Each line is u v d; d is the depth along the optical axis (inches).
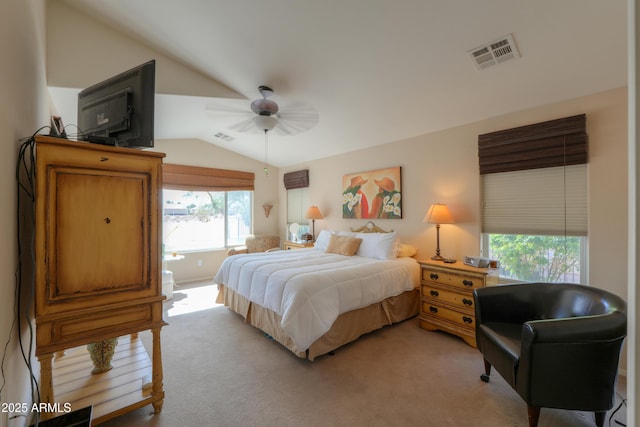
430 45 83.1
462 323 105.0
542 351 57.4
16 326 51.1
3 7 43.3
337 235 156.4
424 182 139.7
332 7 74.4
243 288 116.8
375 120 135.7
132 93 62.8
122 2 87.6
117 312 61.3
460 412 68.3
